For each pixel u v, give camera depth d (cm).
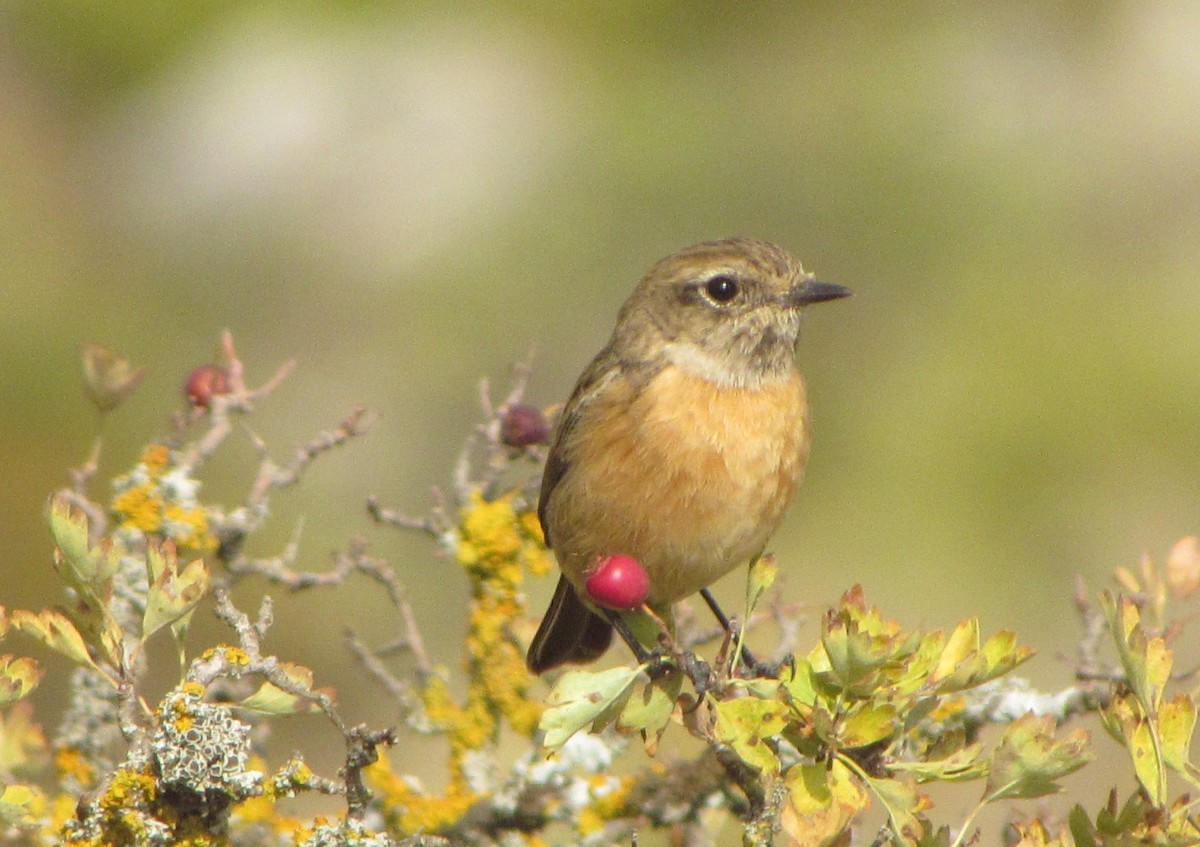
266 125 1523
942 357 1320
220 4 1584
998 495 1279
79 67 1551
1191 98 1411
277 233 1473
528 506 802
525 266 1420
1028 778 504
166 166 1523
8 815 568
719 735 521
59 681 1124
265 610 551
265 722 760
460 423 1383
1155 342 1300
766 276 807
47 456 1328
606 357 831
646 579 602
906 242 1362
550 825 758
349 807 524
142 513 733
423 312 1423
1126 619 524
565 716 529
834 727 516
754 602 569
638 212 1420
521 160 1470
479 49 1548
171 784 518
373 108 1527
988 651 527
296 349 1445
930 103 1396
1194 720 518
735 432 786
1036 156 1383
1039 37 1441
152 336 1434
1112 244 1366
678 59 1479
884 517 1283
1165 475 1278
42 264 1438
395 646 778
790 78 1433
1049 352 1303
